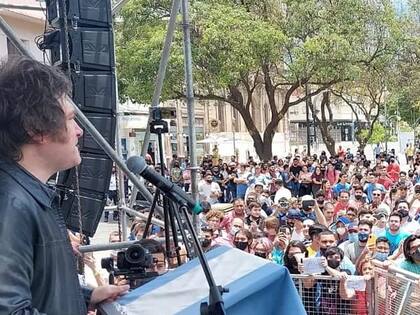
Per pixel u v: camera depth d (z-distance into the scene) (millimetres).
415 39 23281
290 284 1730
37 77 1545
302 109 45938
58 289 1515
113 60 4496
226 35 17953
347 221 9125
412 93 26688
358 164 22078
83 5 4375
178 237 3133
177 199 2039
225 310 1600
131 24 19062
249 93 21719
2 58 1637
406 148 38375
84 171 4379
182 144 27547
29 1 12164
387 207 11195
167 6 18922
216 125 36250
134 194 5602
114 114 4512
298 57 19719
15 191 1479
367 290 5410
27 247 1441
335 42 19469
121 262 2293
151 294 1790
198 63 18406
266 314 1698
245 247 7219
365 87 27078
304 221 8375
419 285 4941
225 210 10445
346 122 50594
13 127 1526
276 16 20828
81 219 4238
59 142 1578
